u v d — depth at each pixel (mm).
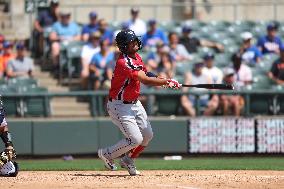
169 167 41406
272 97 55156
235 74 58750
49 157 51188
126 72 32281
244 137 52500
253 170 39062
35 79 58469
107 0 74500
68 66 61344
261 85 59125
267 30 66938
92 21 63781
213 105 54312
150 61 58438
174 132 51906
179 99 54156
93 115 53469
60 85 61094
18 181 31500
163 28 68312
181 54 62781
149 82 32250
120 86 32656
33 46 65750
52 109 55188
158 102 53938
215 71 57438
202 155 52438
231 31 69625
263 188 29031
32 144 50781
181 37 64188
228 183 30625
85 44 62000
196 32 68750
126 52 32750
